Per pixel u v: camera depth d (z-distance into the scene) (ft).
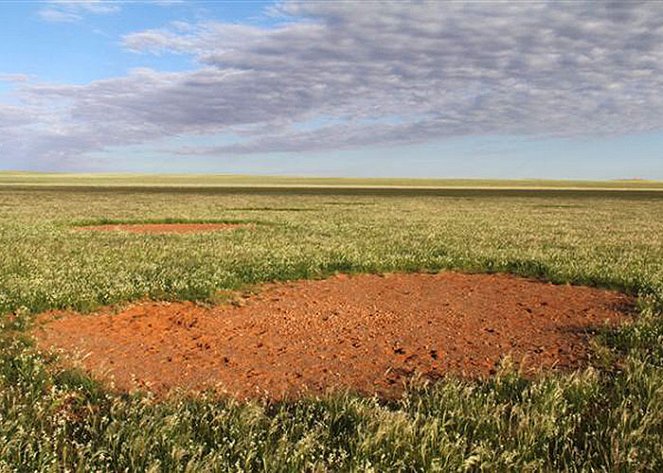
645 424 16.76
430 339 29.35
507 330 31.24
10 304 31.81
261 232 80.07
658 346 25.84
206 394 20.20
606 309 36.32
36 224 88.89
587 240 74.43
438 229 87.25
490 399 19.33
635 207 181.16
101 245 61.77
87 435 16.92
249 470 14.58
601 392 20.54
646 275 44.70
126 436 16.07
